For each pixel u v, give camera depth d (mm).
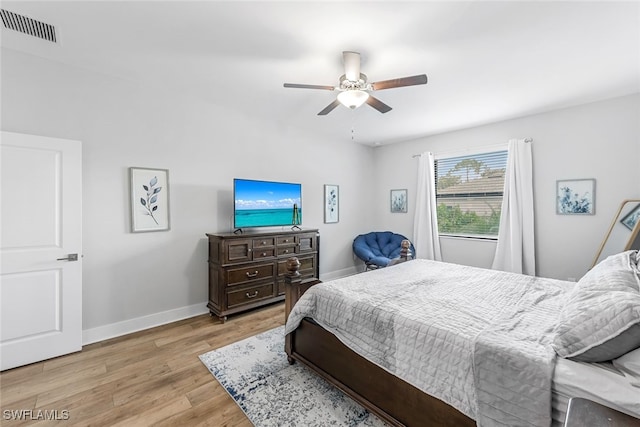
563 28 1865
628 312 999
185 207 3119
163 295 2979
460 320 1483
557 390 1031
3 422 1587
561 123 3357
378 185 5430
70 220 2320
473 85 2738
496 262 3826
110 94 2619
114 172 2656
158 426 1565
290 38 2004
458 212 4406
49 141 2227
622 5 1643
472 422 1204
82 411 1675
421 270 2674
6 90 2156
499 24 1826
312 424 1578
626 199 2949
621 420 767
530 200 3553
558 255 3408
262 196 3586
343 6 1670
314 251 3973
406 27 1862
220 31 1935
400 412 1471
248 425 1576
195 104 3168
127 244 2742
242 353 2352
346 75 2209
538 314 1586
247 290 3205
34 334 2182
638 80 2621
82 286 2488
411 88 2799
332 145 4758
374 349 1571
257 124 3736
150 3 1666
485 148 4012
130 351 2383
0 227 2053
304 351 2088
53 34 1982
